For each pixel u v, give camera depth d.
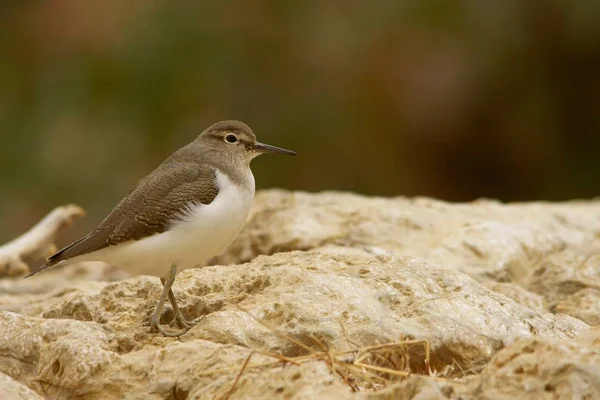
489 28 23.22
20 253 15.03
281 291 9.64
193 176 10.13
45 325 9.27
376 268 10.25
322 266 10.42
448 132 23.75
